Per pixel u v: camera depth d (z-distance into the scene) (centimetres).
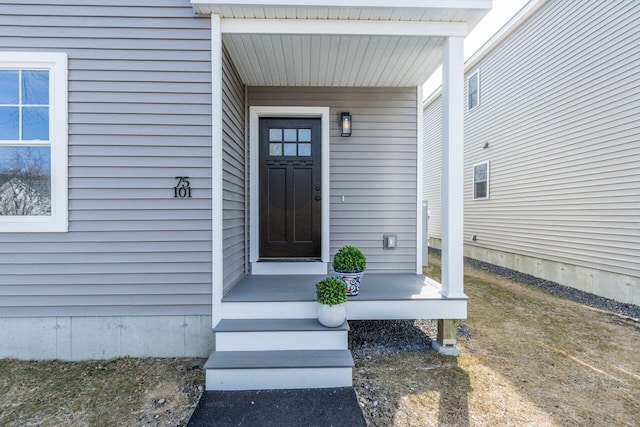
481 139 786
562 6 546
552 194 574
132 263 277
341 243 404
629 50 439
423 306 287
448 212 286
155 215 277
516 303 445
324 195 401
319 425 193
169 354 281
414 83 394
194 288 280
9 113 273
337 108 402
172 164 277
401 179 407
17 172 274
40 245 273
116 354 280
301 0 255
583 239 512
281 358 241
